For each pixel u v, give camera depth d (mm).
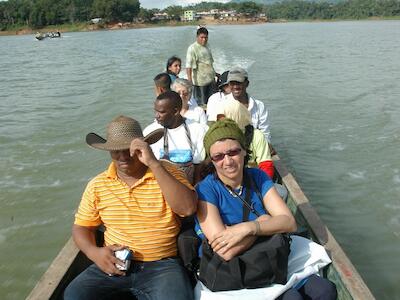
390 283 4270
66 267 2830
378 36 39094
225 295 2381
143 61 21266
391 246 4875
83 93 13203
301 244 2758
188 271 2654
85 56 26750
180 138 3797
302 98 11727
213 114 3928
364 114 9930
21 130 9328
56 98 12594
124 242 2570
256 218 2596
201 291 2451
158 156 3834
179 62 7453
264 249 2393
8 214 5801
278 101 11484
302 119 9680
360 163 7078
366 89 12711
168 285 2430
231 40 32500
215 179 2635
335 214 5547
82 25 94312
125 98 12055
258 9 111438
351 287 2568
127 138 2473
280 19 120625
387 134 8430
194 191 2527
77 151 7934
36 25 94000
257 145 3699
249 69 17453
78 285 2521
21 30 94062
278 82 14250
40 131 9219
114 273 2508
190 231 2629
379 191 6105
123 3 97000
